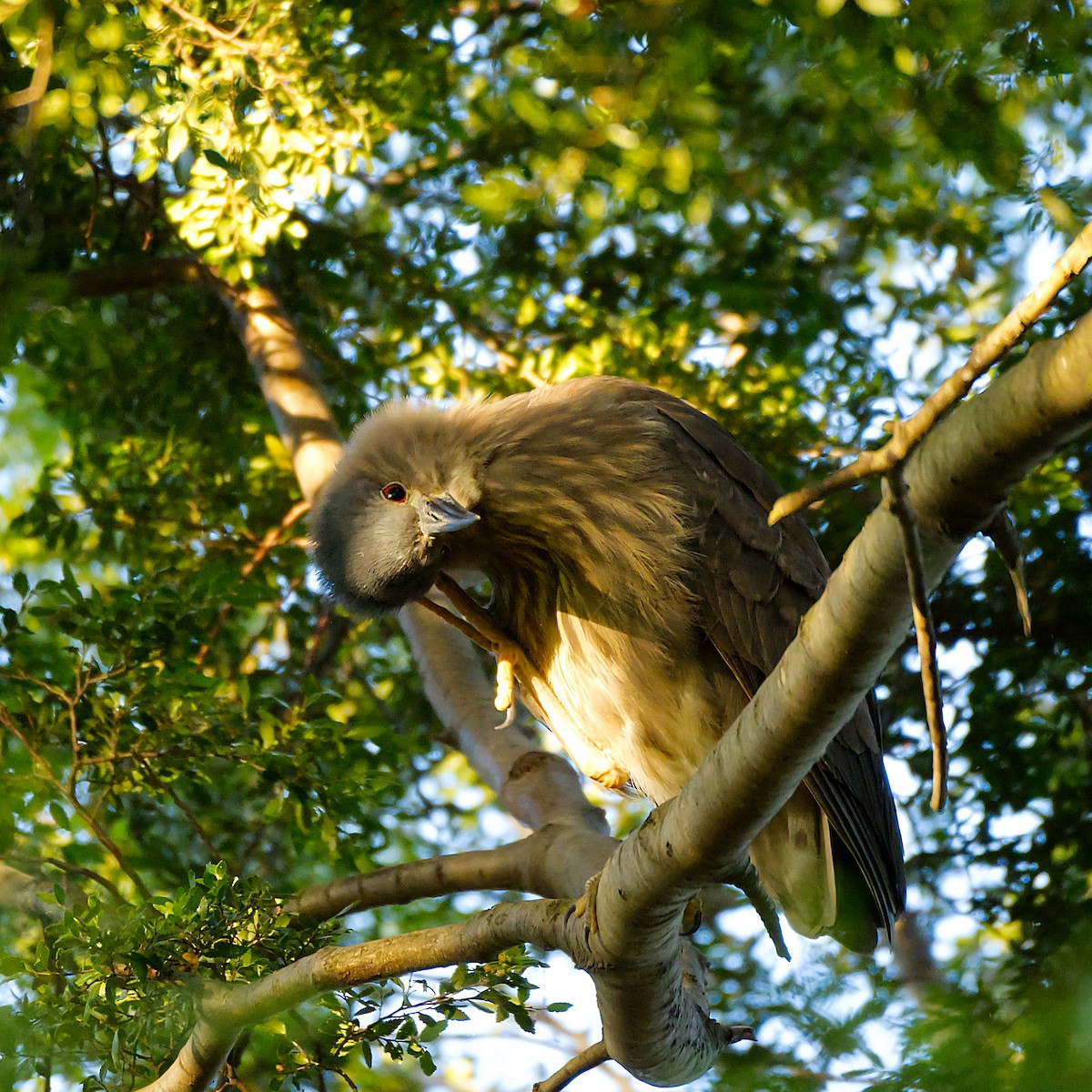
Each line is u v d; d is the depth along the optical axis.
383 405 9.56
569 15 11.20
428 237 13.91
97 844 9.86
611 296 13.69
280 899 7.86
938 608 11.97
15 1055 7.01
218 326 14.30
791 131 12.52
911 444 4.34
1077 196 11.47
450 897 14.09
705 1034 7.25
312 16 10.99
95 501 12.95
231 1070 8.23
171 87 10.00
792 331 13.08
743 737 5.34
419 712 14.34
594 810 10.06
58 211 12.50
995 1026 6.00
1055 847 10.84
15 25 9.24
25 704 9.12
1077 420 4.26
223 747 9.37
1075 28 11.09
